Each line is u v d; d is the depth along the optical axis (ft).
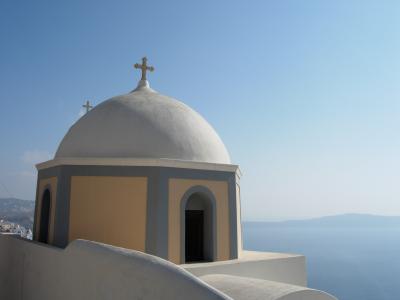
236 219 28.96
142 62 36.76
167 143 27.68
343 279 258.98
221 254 27.50
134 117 28.66
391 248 585.63
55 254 22.25
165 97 33.04
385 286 233.55
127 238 25.13
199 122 31.40
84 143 28.63
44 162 29.86
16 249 31.04
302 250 529.45
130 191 25.79
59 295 20.67
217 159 29.91
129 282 14.30
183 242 25.67
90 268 17.43
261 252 34.24
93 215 25.89
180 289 12.17
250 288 18.02
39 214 30.96
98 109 31.07
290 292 16.44
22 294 27.73
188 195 26.58
